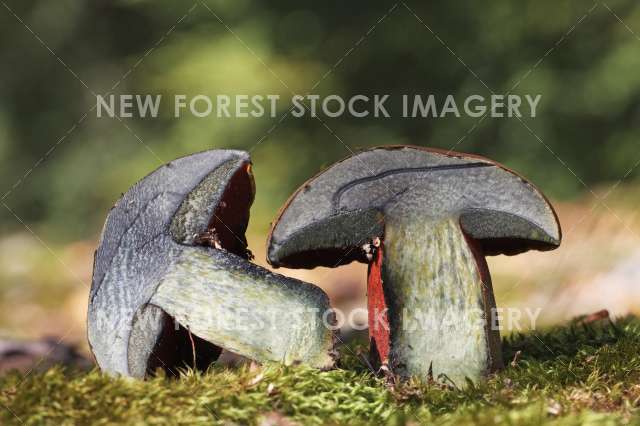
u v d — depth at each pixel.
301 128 10.98
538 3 10.62
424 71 11.13
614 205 8.38
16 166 12.90
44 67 12.85
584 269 6.45
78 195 12.03
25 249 11.12
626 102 10.32
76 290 8.27
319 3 11.48
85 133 12.38
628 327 3.68
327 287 7.61
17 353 4.39
